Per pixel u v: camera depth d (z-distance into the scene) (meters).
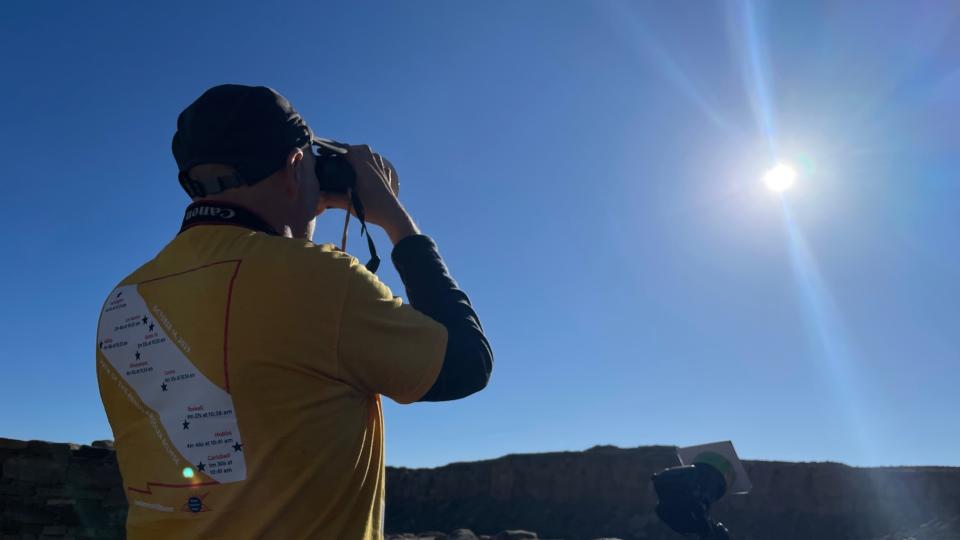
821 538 25.36
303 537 1.43
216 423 1.49
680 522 2.40
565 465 32.94
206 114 1.69
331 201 1.91
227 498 1.46
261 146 1.68
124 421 1.63
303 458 1.46
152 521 1.53
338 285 1.53
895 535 23.91
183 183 1.75
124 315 1.67
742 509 27.56
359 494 1.53
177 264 1.65
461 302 1.75
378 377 1.54
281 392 1.48
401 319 1.57
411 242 1.83
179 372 1.55
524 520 31.92
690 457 2.56
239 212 1.67
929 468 26.17
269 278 1.52
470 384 1.63
